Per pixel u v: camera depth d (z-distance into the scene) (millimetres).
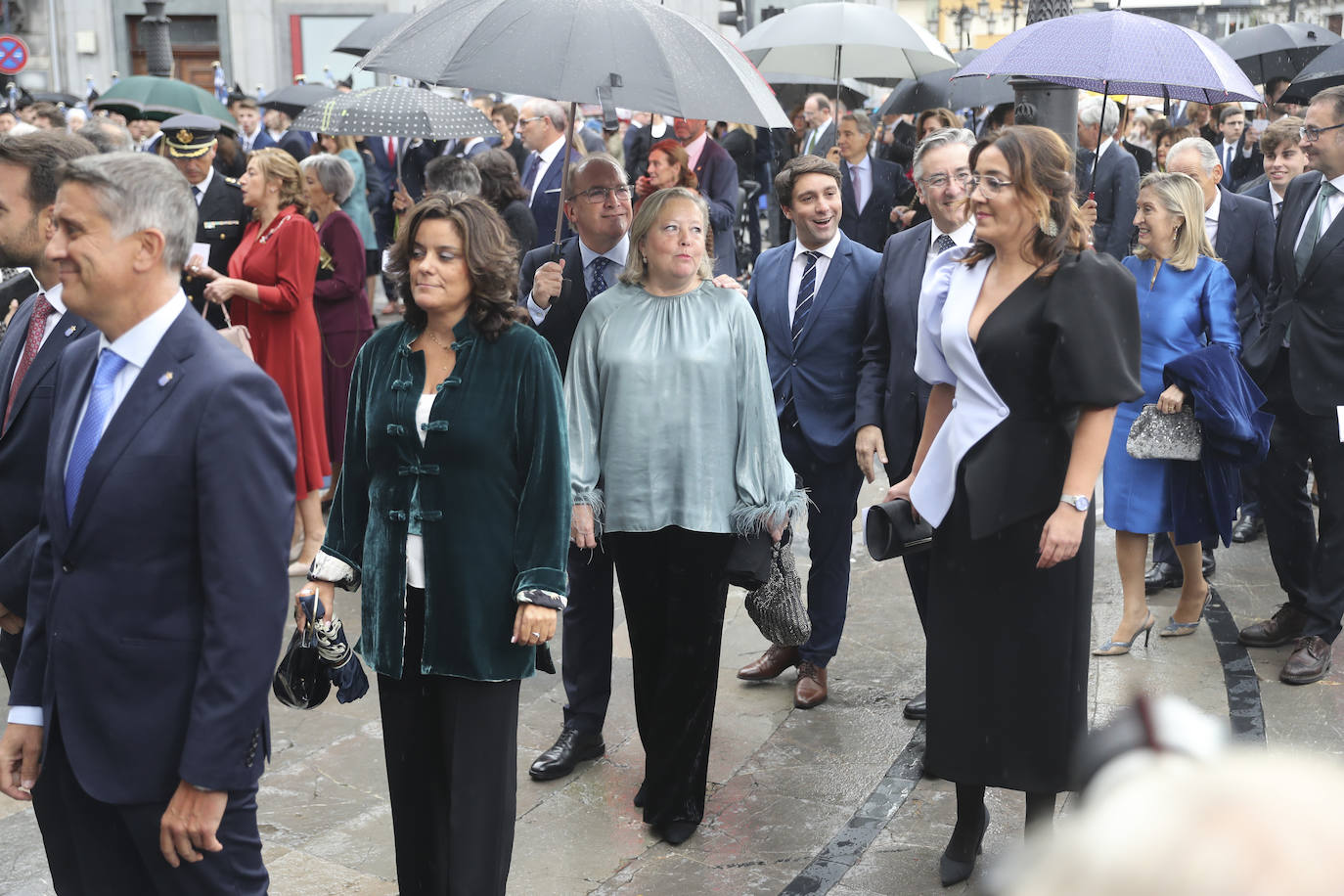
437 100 8031
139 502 2279
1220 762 405
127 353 2338
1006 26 23844
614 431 3641
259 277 5941
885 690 4812
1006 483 3215
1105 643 5109
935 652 3406
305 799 4020
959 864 3461
